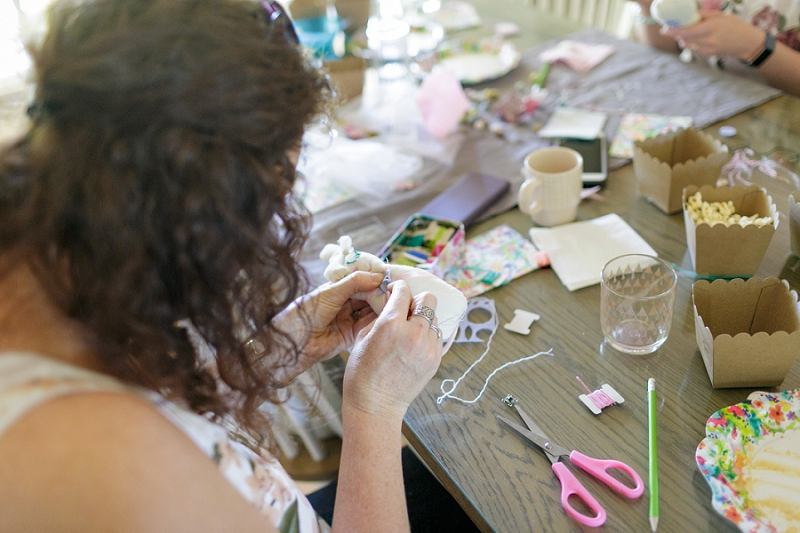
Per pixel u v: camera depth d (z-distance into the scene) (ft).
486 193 3.40
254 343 2.02
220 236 1.31
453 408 2.25
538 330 2.54
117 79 1.18
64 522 1.22
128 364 1.46
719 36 3.86
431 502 2.97
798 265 2.63
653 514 1.77
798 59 3.83
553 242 2.99
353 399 1.89
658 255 2.84
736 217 2.68
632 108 4.08
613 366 2.33
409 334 1.92
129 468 1.27
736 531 1.74
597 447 2.03
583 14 8.04
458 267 2.95
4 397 1.25
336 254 2.53
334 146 4.00
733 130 3.64
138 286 1.29
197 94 1.21
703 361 2.28
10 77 1.38
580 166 3.02
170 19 1.26
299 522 1.85
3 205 1.27
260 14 1.47
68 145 1.20
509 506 1.88
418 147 4.06
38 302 1.41
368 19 5.32
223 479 1.46
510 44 5.28
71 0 1.30
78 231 1.25
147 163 1.21
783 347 1.98
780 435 1.94
